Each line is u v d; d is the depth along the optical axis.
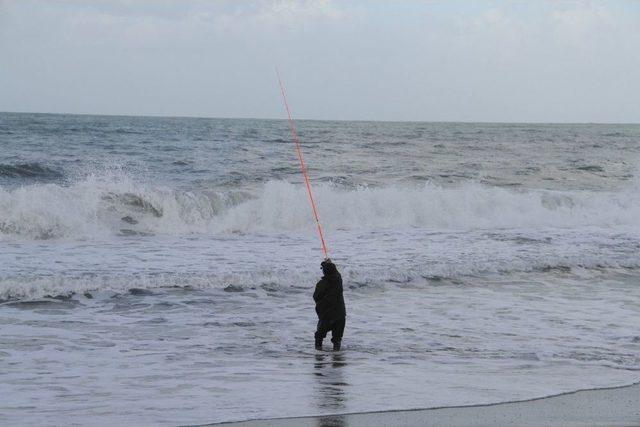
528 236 29.22
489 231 30.45
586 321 17.77
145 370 12.89
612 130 164.00
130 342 14.89
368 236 28.38
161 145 71.75
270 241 26.77
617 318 18.19
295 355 14.30
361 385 11.99
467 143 92.75
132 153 61.75
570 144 98.19
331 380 12.34
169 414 10.17
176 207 29.30
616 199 37.81
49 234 25.95
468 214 33.44
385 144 84.69
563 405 10.92
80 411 10.30
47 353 13.86
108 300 18.09
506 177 52.84
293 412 10.31
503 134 126.12
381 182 45.62
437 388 11.84
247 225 29.67
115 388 11.68
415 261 23.30
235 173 48.28
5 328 15.55
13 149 61.88
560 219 34.34
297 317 17.41
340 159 62.09
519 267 23.52
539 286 21.75
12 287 17.97
